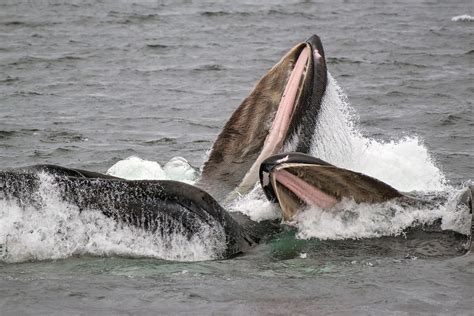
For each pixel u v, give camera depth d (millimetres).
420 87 96188
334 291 35500
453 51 121875
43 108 85250
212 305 34000
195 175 56000
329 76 48562
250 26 148375
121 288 35969
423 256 40156
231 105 88188
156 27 146125
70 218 40656
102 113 83438
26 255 39969
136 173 55531
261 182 42250
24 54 118000
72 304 34281
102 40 131750
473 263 38781
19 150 67625
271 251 41031
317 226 43031
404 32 140750
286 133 46844
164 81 101312
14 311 33625
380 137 73375
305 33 140500
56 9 165250
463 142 71250
